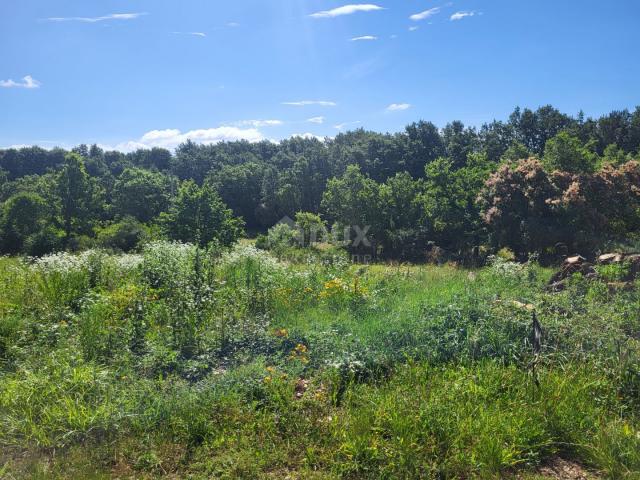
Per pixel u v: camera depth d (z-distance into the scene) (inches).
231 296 341.1
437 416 172.4
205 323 283.4
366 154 2026.3
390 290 374.6
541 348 220.2
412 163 1904.5
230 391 194.9
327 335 250.5
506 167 874.1
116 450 168.6
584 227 781.3
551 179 842.8
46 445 169.8
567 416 176.7
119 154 3794.3
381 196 1099.9
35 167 3166.8
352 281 381.4
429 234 1037.2
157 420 181.6
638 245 715.4
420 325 248.7
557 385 191.5
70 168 1449.3
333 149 2287.2
